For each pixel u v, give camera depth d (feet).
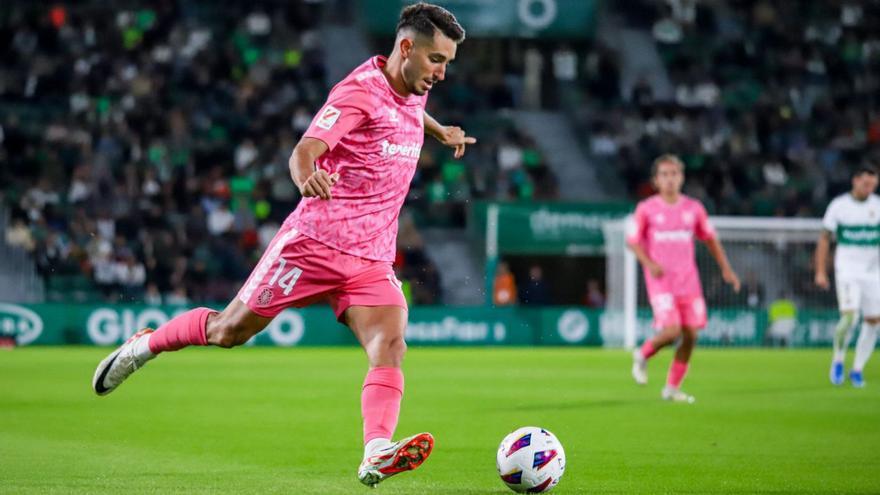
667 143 341.00
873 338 162.09
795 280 285.23
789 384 163.22
